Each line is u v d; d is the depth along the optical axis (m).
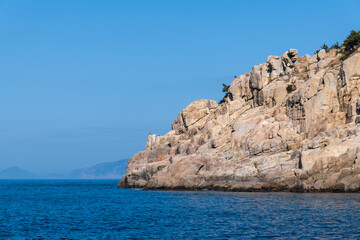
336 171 90.75
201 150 126.12
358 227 51.38
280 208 69.38
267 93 129.75
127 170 166.38
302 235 48.19
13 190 180.00
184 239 48.50
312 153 94.44
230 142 119.00
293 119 111.81
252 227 54.00
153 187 130.38
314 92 111.25
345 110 104.88
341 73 110.06
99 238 50.59
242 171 106.06
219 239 47.91
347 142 92.75
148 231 54.34
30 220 66.62
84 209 82.81
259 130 113.38
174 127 162.62
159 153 149.88
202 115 150.75
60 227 59.12
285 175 97.88
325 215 60.28
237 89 143.62
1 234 53.97
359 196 81.75
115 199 105.88
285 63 139.00
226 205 77.50
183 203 84.88
